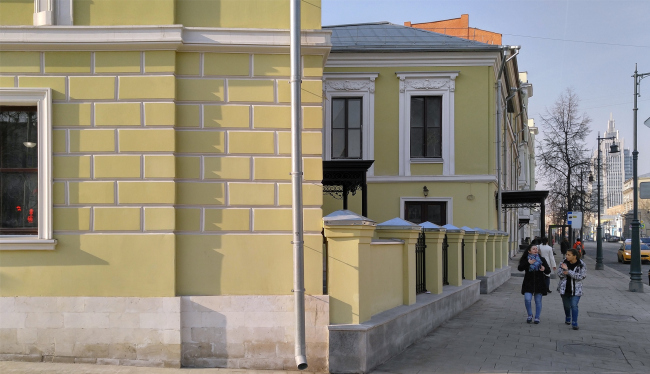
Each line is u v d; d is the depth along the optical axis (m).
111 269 7.79
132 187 7.81
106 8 7.98
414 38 22.98
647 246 39.16
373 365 7.84
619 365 8.43
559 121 35.75
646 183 19.97
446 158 21.14
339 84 21.34
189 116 7.97
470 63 21.09
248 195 7.98
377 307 8.73
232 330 7.83
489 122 21.03
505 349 9.27
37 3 7.97
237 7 8.14
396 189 21.30
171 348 7.71
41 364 7.61
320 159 8.03
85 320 7.74
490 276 17.53
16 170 8.01
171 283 7.76
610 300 16.88
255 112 8.02
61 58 7.88
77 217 7.81
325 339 7.71
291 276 7.96
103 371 7.39
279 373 7.59
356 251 7.81
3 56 7.86
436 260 11.87
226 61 8.03
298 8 7.64
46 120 7.79
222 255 7.92
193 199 7.94
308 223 7.94
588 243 107.75
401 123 21.27
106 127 7.85
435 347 9.30
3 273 7.79
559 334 10.76
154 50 7.87
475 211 21.00
